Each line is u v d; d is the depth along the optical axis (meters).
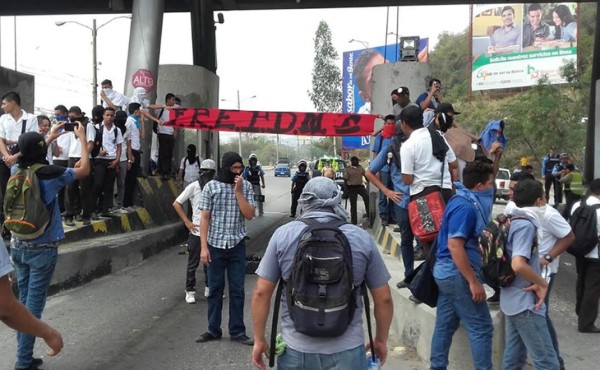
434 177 5.20
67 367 5.23
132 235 10.60
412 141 5.24
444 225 4.45
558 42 47.53
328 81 69.12
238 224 5.98
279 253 3.17
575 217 6.69
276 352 3.14
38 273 4.90
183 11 20.73
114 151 10.04
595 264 6.65
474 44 52.97
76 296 7.79
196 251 7.58
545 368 4.06
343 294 2.92
